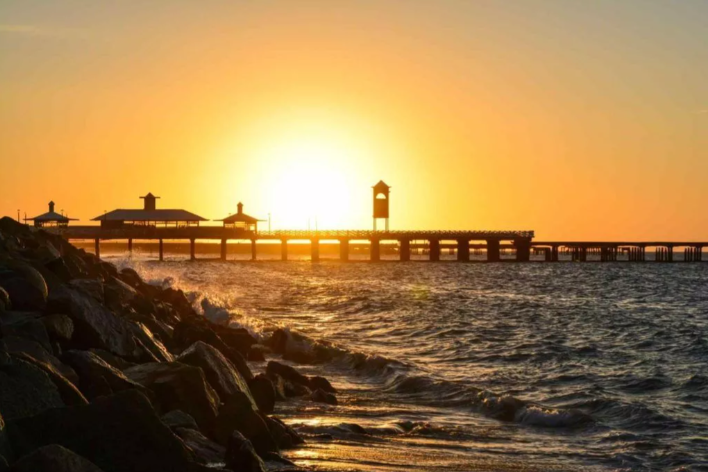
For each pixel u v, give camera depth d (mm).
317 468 17766
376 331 52656
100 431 13562
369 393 29234
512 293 97312
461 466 19297
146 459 13562
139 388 17562
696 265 197750
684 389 31031
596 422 24500
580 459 20703
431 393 28953
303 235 186750
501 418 25484
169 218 172875
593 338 48688
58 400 14445
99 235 166250
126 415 13711
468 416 25641
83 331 20906
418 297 86688
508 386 31656
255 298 83312
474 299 84375
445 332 51438
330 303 77625
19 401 14016
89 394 16984
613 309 73375
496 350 42531
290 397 26672
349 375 33906
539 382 32594
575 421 24594
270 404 23734
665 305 80250
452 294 92438
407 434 22516
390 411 25750
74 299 21250
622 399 28406
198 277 123562
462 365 37281
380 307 73375
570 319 62469
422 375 31781
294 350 37969
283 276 135375
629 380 33062
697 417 25969
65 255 38594
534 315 65812
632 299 88875
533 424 24719
